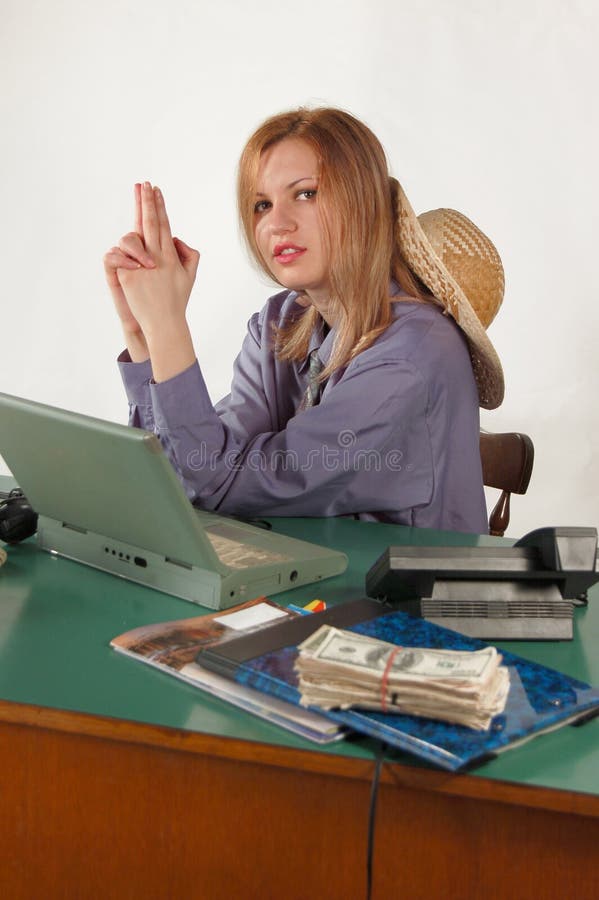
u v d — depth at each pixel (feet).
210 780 3.13
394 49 9.50
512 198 9.36
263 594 4.23
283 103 9.92
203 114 10.17
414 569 3.81
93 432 3.82
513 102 9.25
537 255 9.37
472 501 5.66
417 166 9.59
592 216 9.18
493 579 3.89
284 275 5.55
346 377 5.38
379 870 3.03
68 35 10.42
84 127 10.54
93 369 10.97
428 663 3.00
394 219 5.59
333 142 5.36
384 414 5.27
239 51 9.97
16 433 4.23
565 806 2.78
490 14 9.19
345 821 3.04
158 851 3.23
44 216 10.82
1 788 3.32
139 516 4.07
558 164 9.20
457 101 9.39
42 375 11.10
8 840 3.36
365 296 5.47
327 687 3.00
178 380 5.20
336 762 2.93
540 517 9.69
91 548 4.48
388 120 9.61
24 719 3.18
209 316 10.44
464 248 5.84
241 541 4.61
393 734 2.87
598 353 9.34
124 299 5.52
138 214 5.22
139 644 3.58
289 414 6.46
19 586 4.25
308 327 6.15
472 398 5.64
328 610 3.75
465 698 2.87
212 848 3.18
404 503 5.49
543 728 3.00
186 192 10.35
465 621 3.83
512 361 9.57
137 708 3.17
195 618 3.84
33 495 4.58
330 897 3.10
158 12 10.12
